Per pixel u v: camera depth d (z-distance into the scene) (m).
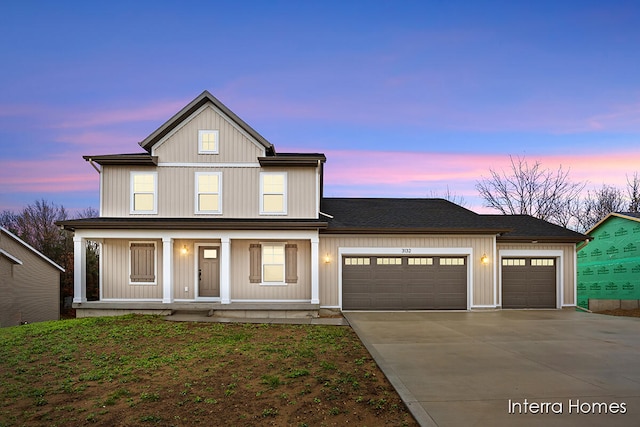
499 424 5.23
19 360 8.70
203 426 5.38
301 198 16.33
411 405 5.87
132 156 15.77
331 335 11.35
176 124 16.39
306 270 16.30
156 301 15.70
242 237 15.36
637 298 20.94
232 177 16.31
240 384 6.98
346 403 6.10
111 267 16.11
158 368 8.03
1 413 5.88
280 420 5.54
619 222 22.25
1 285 19.30
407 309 16.70
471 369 7.75
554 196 36.12
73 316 27.86
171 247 15.32
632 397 6.23
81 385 7.07
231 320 13.85
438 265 16.89
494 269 16.86
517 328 12.38
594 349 9.52
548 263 17.88
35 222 38.56
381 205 19.97
